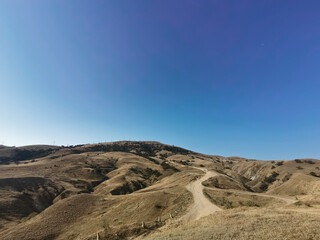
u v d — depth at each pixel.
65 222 41.94
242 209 33.06
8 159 185.12
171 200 47.06
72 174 124.56
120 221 39.56
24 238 35.06
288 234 15.70
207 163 192.00
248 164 177.12
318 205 35.59
